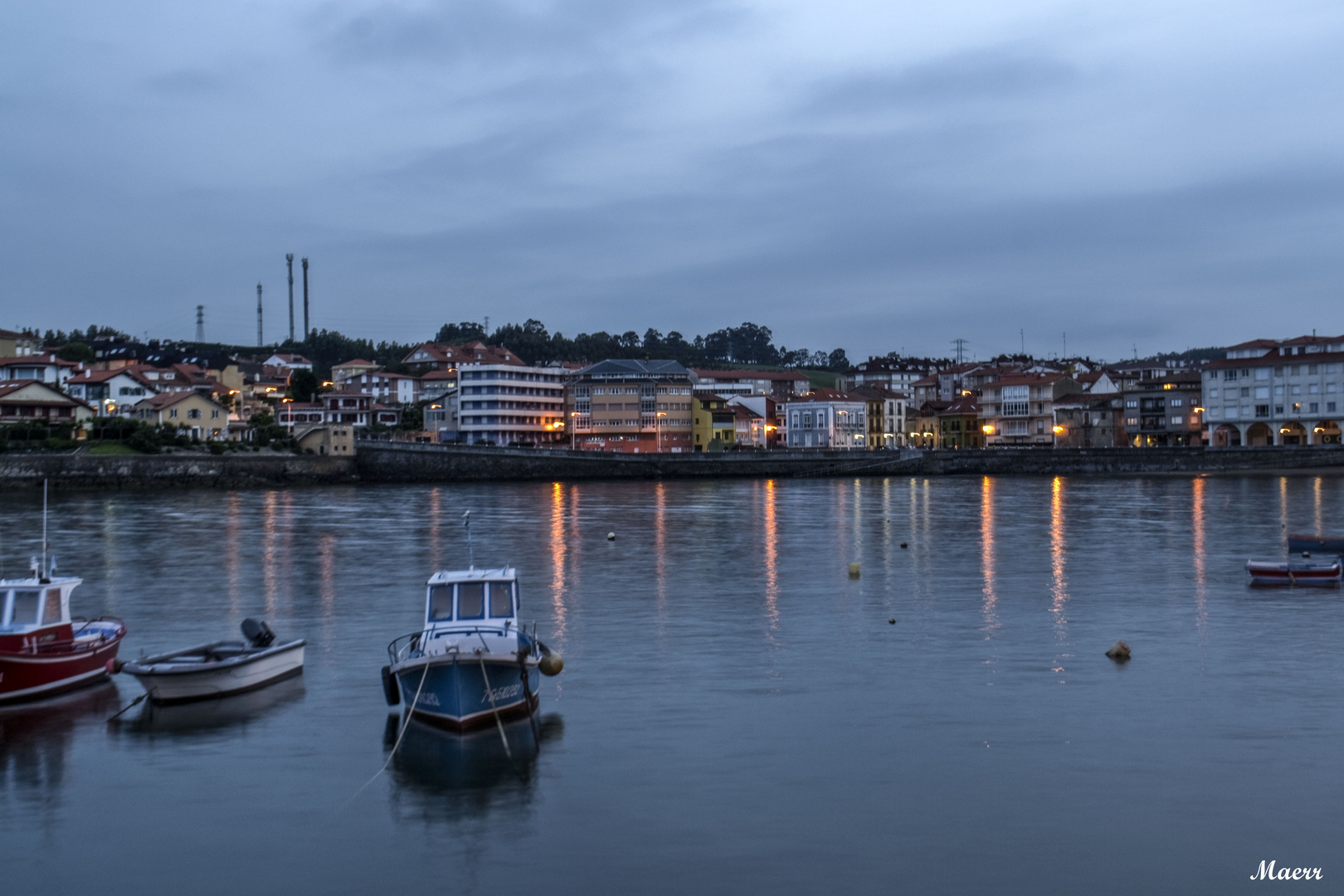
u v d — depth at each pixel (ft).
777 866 69.46
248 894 67.15
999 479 555.69
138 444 504.84
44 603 109.81
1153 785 81.97
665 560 215.10
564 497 423.64
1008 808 77.92
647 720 98.48
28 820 77.66
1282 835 73.46
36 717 100.68
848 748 90.58
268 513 341.21
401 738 93.25
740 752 89.61
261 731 96.17
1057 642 131.13
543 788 82.12
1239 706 101.96
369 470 535.60
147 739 94.27
